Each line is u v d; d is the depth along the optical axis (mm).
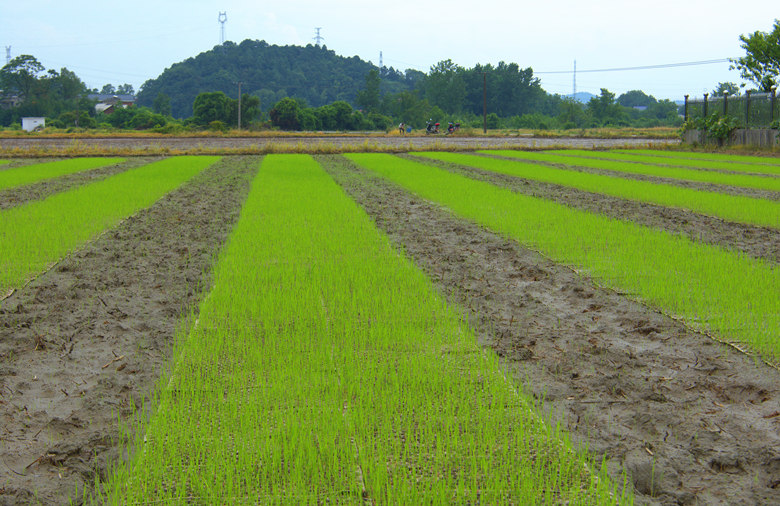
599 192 20375
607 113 133750
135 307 8406
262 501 4070
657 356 6730
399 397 5500
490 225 14039
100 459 4691
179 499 4113
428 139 63031
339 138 63875
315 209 16016
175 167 30109
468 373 6090
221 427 4988
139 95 187750
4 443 4961
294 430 4777
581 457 4594
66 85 138500
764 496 4285
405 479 4207
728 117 43875
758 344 6980
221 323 7484
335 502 4098
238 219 15047
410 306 8141
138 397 5730
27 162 34844
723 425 5254
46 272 10227
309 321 7469
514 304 8531
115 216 15258
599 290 9133
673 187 21266
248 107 102562
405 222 14656
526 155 40125
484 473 4402
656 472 4543
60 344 7078
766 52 44312
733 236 13281
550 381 6070
